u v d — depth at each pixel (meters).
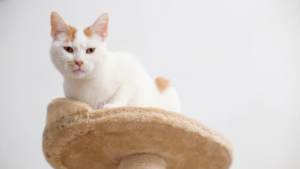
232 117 1.23
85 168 0.91
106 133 0.79
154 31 1.41
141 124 0.76
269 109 1.21
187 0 1.45
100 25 0.88
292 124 1.18
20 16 1.53
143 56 1.36
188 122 0.79
